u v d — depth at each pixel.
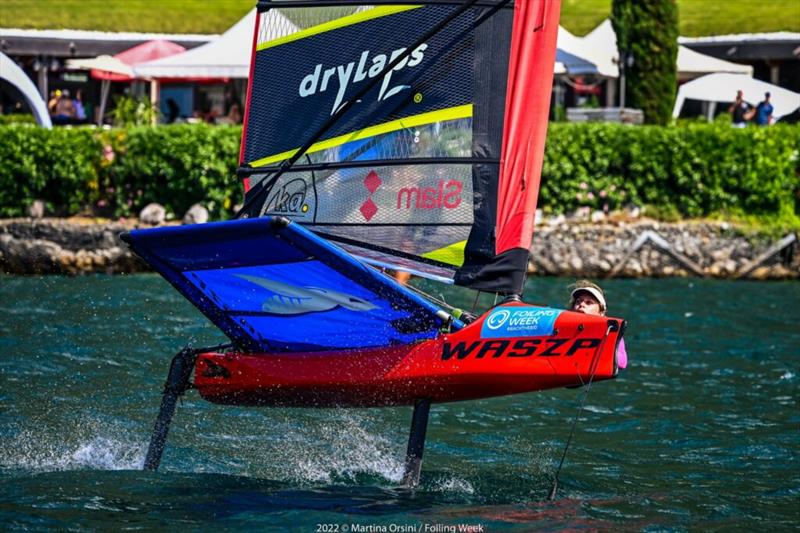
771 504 23.09
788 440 28.20
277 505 22.14
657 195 58.84
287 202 24.62
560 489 23.91
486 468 25.48
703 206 58.94
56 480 23.42
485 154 23.62
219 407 29.94
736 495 23.70
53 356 35.06
